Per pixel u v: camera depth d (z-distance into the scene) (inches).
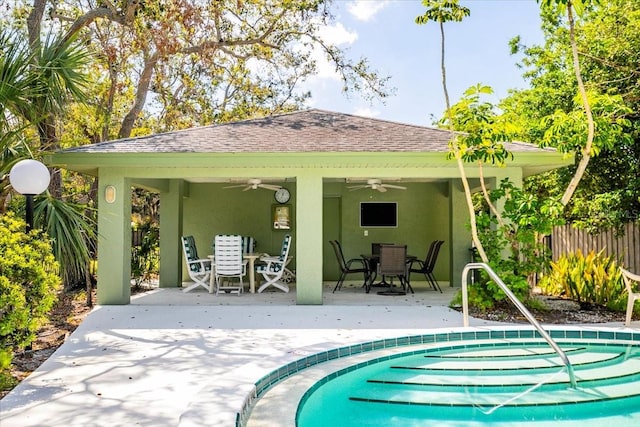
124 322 313.3
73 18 612.1
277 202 584.4
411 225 587.5
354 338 263.6
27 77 293.6
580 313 341.4
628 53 445.1
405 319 320.2
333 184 583.8
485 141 325.4
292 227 584.7
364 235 586.9
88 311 386.0
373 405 183.0
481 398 186.9
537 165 373.4
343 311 350.3
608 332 267.7
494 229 404.5
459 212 529.7
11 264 205.3
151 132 859.4
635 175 469.4
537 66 634.8
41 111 322.3
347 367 217.9
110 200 380.5
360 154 359.3
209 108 827.4
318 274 383.2
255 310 354.6
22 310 204.4
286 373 202.5
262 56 751.7
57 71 325.4
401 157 360.8
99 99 655.8
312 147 370.9
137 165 362.6
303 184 385.7
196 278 479.2
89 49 390.3
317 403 186.9
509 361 237.5
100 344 257.3
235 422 131.2
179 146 374.9
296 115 482.3
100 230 380.2
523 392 192.2
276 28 711.7
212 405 145.6
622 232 464.4
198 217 583.2
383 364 235.3
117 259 381.1
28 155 292.4
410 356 245.8
